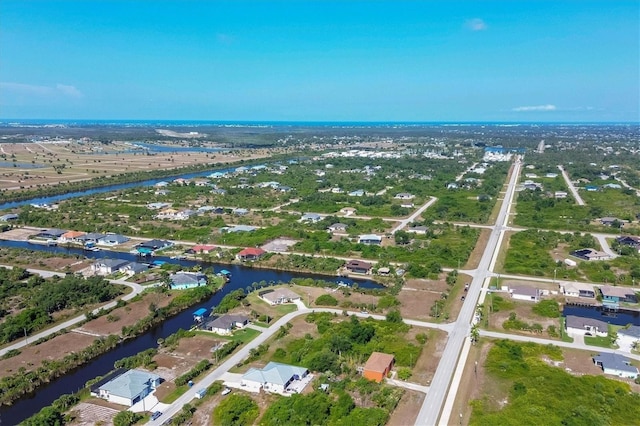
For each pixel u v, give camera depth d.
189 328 123.25
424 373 96.94
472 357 103.38
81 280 142.62
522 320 122.00
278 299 134.50
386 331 114.50
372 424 78.31
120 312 128.50
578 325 115.38
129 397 87.12
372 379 94.31
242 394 90.25
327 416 82.25
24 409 89.12
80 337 114.88
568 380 92.56
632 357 104.12
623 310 130.75
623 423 80.88
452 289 143.75
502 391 90.50
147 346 113.75
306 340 110.44
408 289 144.38
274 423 79.38
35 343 111.19
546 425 78.50
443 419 82.19
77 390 95.06
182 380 93.75
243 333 116.69
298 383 93.50
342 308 131.25
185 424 81.50
